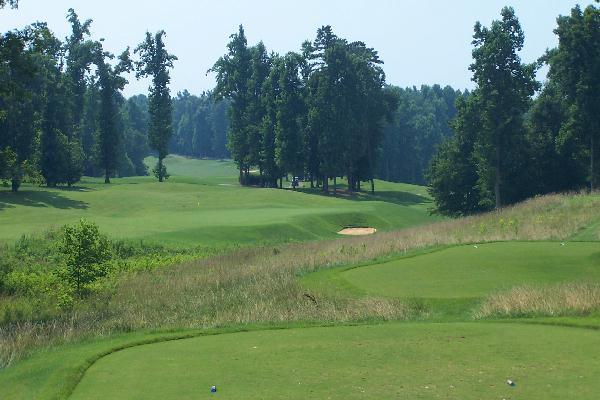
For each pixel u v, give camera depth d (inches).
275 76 3511.3
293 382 407.2
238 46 3740.2
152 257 1341.0
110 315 779.4
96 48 3432.6
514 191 2524.6
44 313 837.2
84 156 3759.8
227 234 1707.7
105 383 421.1
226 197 2758.4
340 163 3326.8
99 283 971.9
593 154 2287.2
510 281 793.6
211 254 1405.0
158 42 3560.5
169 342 547.2
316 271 974.4
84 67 3521.2
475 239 1213.1
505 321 595.5
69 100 3102.9
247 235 1729.8
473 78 2460.6
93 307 853.2
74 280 932.0
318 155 3425.2
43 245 1360.7
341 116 3257.9
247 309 722.8
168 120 3617.1
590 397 361.1
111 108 3449.8
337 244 1322.6
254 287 870.4
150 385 412.2
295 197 2824.8
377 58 3690.9
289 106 3331.7
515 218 1568.7
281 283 868.0
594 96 2218.3
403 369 429.1
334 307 696.4
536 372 412.2
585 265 882.8
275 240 1734.7
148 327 660.7
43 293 987.9
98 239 959.6
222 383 410.6
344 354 476.4
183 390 398.0
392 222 2432.3
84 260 933.8
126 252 1378.0
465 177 2628.0
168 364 465.7
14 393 426.6
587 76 2208.4
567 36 2263.8
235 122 3752.5
